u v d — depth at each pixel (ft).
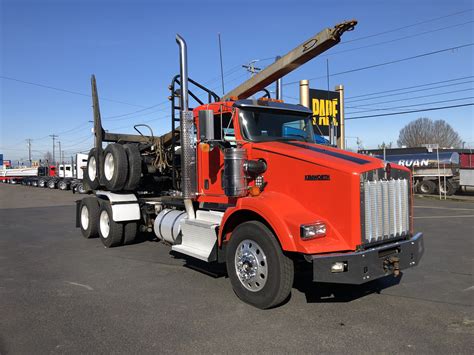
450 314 15.89
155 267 23.95
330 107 77.20
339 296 18.17
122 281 20.94
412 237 17.52
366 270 14.89
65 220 49.85
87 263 25.17
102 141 32.91
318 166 16.01
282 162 17.34
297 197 16.67
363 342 13.38
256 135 19.77
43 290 19.44
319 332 14.20
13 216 54.75
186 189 21.90
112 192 31.17
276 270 15.74
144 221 30.73
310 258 14.44
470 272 22.25
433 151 103.19
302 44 21.50
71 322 15.28
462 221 44.68
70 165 154.71
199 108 22.34
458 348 12.89
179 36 22.59
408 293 18.56
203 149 18.75
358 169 15.28
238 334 14.07
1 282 20.92
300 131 21.33
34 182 171.22
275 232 15.46
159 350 12.90
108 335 14.06
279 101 21.50
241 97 25.98
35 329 14.64
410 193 17.69
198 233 20.56
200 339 13.69
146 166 31.07
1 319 15.64
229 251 17.76
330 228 15.53
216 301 17.60
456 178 95.81
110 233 29.71
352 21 19.08
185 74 22.48
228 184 18.40
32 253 28.50
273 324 14.94
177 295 18.49
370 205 15.60
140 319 15.53
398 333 14.08
